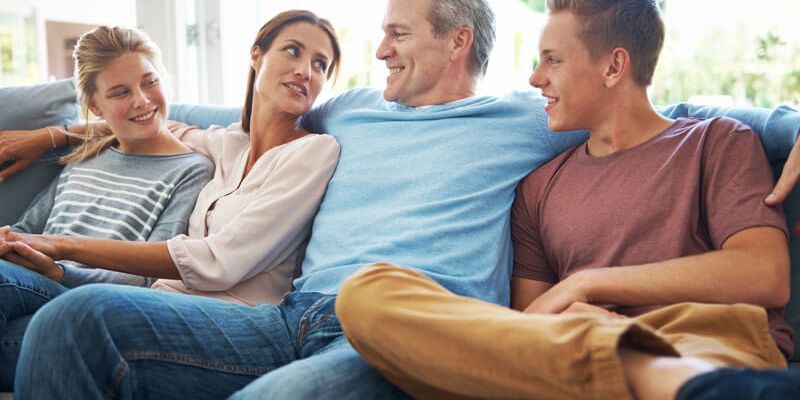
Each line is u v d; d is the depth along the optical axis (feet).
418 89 5.63
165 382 4.19
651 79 4.75
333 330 4.48
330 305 4.61
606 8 4.62
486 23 5.68
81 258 5.23
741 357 3.51
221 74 9.56
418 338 3.42
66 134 6.71
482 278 4.85
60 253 5.23
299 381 3.55
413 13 5.53
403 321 3.47
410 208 5.07
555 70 4.81
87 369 3.90
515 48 8.02
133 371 4.09
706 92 7.33
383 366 3.68
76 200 6.19
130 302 4.17
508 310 3.46
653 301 4.20
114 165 6.31
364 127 5.67
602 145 4.88
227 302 4.70
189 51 9.61
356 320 3.62
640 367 3.03
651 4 4.66
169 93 6.54
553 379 3.10
